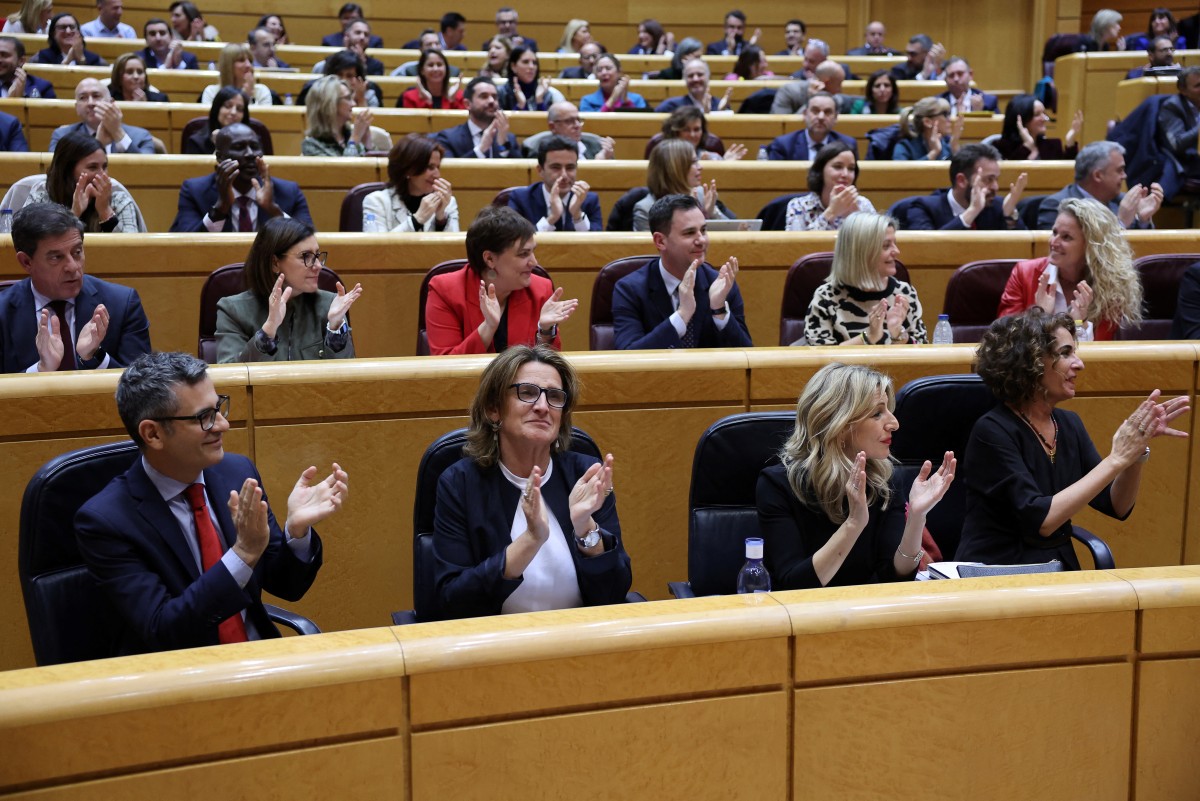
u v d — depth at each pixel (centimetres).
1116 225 428
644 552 339
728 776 198
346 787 181
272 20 1102
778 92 904
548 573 255
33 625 233
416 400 318
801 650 198
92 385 295
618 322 407
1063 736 209
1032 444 295
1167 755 213
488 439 260
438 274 409
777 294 512
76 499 237
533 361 257
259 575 248
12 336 352
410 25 1276
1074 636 207
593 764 191
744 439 280
